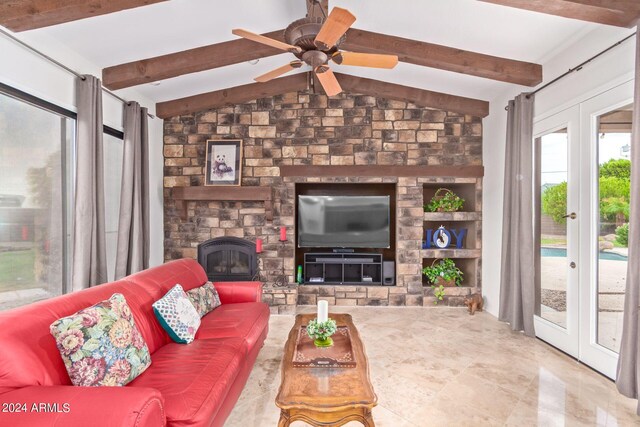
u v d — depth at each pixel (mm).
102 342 1573
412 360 2920
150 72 3420
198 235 4664
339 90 2773
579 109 2896
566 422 2064
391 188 5055
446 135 4637
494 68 3406
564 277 3113
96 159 3117
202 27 3043
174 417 1453
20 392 1264
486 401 2291
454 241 4859
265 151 4625
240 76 4152
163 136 4676
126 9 2576
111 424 1146
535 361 2910
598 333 2756
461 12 2816
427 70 3893
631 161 2217
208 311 2814
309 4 2441
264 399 2318
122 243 3617
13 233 2551
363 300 4621
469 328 3738
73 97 3014
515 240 3582
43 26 2410
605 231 2689
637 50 2166
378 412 2164
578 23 2707
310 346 2133
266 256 4633
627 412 2164
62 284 3016
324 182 4633
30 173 2693
